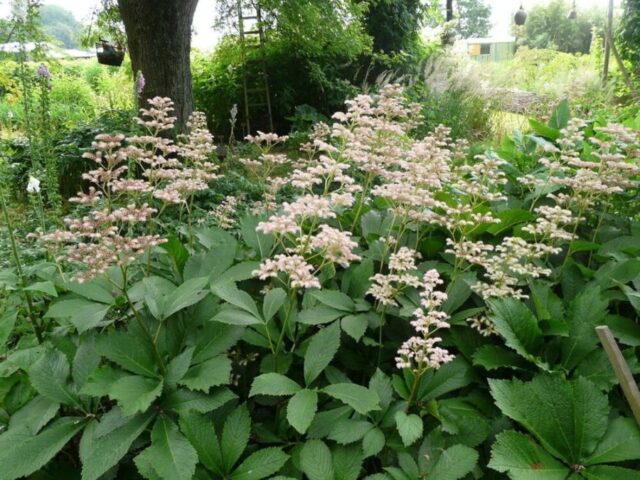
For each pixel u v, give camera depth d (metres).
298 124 10.37
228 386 1.97
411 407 1.83
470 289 2.17
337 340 1.80
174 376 1.68
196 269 2.12
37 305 2.31
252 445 1.76
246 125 11.22
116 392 1.53
